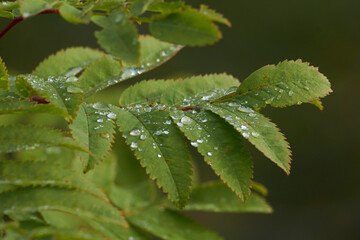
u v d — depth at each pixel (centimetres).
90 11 55
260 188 63
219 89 61
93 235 54
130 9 56
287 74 59
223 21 57
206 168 148
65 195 55
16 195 55
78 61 63
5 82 59
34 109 55
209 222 151
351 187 162
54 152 66
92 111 58
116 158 67
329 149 169
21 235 54
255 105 59
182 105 60
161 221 64
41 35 156
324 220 155
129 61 54
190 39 56
